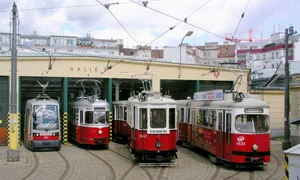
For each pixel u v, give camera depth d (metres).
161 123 16.12
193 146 21.25
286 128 21.78
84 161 17.28
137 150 16.03
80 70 24.70
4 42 59.31
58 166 15.84
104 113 22.34
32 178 13.26
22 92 37.94
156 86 26.89
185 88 31.73
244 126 15.13
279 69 39.56
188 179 13.17
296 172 8.02
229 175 14.02
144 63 26.55
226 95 16.73
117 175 13.84
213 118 17.27
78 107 23.44
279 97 29.31
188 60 54.81
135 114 16.56
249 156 14.90
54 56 24.08
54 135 20.89
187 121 22.22
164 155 16.16
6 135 23.47
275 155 19.59
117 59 25.66
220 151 16.12
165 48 49.12
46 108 21.06
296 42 55.00
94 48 68.12
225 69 29.38
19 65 23.55
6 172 14.40
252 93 29.41
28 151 20.80
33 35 68.31
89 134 22.00
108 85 25.55
